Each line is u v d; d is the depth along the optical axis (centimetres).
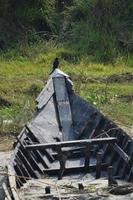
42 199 1138
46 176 1328
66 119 1616
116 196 1159
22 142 1377
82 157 1435
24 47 2975
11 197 1090
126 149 1326
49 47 2995
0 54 2933
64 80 1723
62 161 1323
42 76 2527
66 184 1247
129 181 1240
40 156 1391
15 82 2395
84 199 1144
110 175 1213
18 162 1262
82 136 1539
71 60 2870
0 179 1334
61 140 1544
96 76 2573
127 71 2706
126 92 2331
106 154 1374
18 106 2095
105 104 2159
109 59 2916
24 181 1240
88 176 1331
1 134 1825
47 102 1650
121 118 2011
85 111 1605
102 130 1455
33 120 1552
